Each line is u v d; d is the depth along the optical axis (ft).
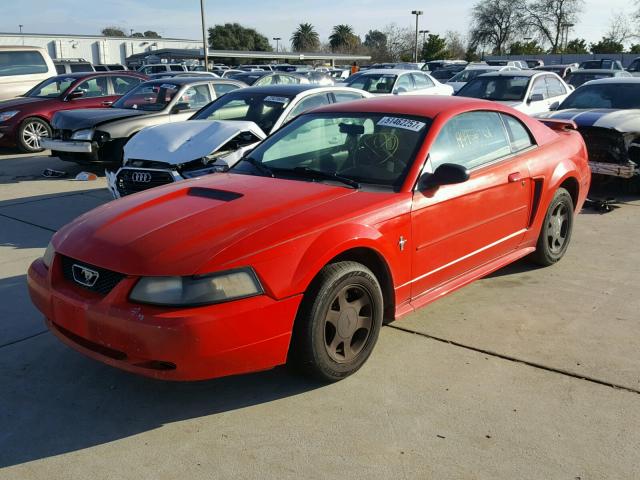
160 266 9.18
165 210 10.92
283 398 10.50
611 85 29.76
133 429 9.67
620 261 17.75
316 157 13.42
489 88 37.99
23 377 11.27
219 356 9.10
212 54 168.14
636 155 25.20
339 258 10.73
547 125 18.44
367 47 291.99
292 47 319.88
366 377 11.15
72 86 40.50
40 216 23.25
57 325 10.56
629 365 11.57
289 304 9.66
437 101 14.34
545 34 221.25
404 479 8.41
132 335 9.00
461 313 14.02
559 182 16.16
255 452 9.05
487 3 225.97
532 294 15.16
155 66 107.45
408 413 10.00
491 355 12.00
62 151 30.14
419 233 11.94
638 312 14.05
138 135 22.30
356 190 11.76
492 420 9.79
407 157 12.40
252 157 14.24
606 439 9.29
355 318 10.91
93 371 11.49
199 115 25.07
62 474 8.60
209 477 8.50
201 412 10.12
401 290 11.84
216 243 9.53
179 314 8.89
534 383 10.93
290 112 23.85
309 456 8.93
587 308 14.29
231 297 9.14
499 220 14.28
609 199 25.22
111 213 11.14
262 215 10.41
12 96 45.01
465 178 11.74
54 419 9.95
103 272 9.70
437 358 11.86
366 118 13.79
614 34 212.64
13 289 15.61
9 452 9.10
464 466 8.68
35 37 157.89
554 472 8.54
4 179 31.09
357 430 9.56
